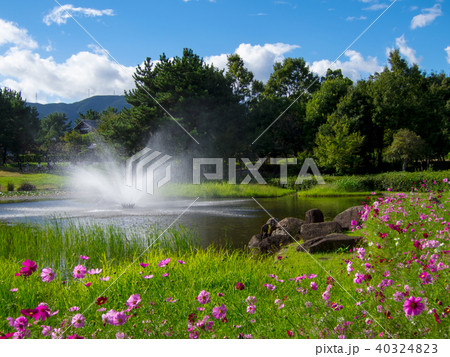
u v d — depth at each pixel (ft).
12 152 184.34
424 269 12.05
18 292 14.93
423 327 9.30
